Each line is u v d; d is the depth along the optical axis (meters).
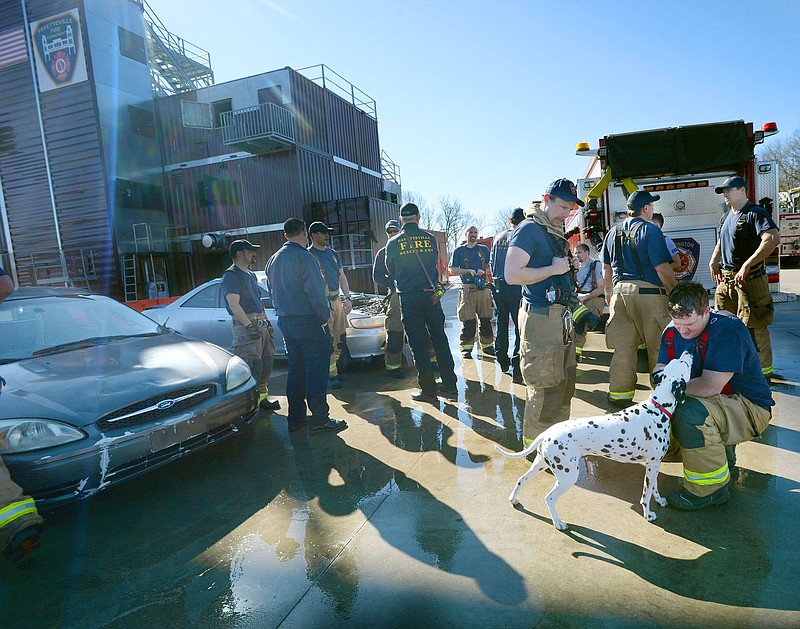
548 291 3.09
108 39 17.89
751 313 4.38
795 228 18.94
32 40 17.55
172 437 3.22
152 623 2.10
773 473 2.97
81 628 2.11
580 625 1.90
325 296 4.13
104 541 2.79
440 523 2.71
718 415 2.64
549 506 2.58
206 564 2.50
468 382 5.49
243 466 3.71
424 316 4.80
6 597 2.37
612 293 4.11
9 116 18.19
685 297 2.60
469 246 6.83
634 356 4.07
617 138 7.14
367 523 2.77
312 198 19.55
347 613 2.07
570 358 3.35
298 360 4.35
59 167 17.80
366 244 19.59
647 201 3.97
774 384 4.51
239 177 19.27
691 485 2.64
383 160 27.14
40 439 2.78
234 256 4.90
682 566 2.21
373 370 6.67
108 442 2.93
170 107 19.75
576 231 9.56
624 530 2.53
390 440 3.97
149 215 19.16
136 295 17.80
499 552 2.41
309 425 4.24
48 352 3.67
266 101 19.22
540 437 2.68
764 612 1.90
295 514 2.94
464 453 3.61
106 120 17.59
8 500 2.43
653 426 2.51
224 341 6.65
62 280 18.06
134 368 3.47
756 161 7.05
